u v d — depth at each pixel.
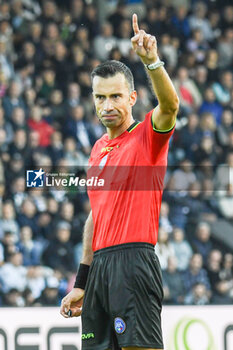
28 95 38.97
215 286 33.72
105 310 10.84
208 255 34.53
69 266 32.69
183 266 33.59
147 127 10.77
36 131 37.78
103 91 10.84
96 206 11.11
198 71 45.53
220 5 49.41
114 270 10.66
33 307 22.88
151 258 10.73
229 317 23.41
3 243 31.39
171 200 37.81
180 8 48.09
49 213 33.56
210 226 36.91
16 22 42.38
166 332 23.00
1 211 32.88
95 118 40.00
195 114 42.59
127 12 47.00
